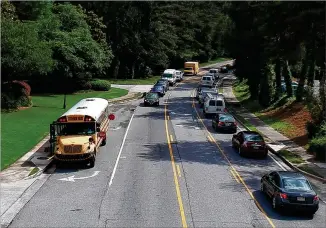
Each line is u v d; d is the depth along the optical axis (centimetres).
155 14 9681
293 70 7256
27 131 3578
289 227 1786
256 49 5888
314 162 2956
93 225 1755
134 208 1966
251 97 6119
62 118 2838
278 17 4028
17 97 4641
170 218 1845
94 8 8525
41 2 5912
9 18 4750
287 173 2086
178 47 11269
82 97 5981
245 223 1816
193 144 3484
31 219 1822
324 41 3659
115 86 7869
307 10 3525
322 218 1920
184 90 7494
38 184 2341
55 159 2661
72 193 2186
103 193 2188
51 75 6097
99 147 3281
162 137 3722
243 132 3231
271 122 4538
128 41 8919
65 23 6444
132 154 3081
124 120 4547
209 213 1923
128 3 8650
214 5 12650
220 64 12975
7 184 2323
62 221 1800
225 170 2719
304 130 3922
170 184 2362
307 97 3641
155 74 10400
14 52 4209
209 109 4844
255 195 2216
